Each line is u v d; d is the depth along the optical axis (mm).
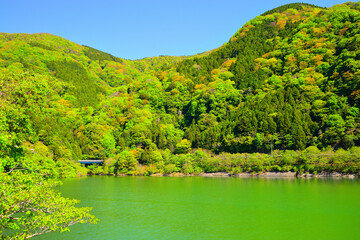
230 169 125625
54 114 175750
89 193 81688
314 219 49656
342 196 67312
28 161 26469
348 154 103750
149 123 195125
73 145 160750
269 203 63031
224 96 195500
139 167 146500
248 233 43406
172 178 124688
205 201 67562
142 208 61156
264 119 141500
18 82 28469
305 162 109000
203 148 155125
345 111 126312
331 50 192875
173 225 47938
